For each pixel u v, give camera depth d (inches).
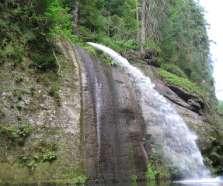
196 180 988.6
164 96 1227.9
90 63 968.9
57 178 768.9
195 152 1142.3
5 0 851.4
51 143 791.1
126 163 896.3
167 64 1637.6
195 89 1371.8
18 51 813.9
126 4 1834.4
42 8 921.5
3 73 775.7
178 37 1838.1
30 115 784.9
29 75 813.2
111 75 1011.3
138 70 1151.0
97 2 1630.2
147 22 1647.4
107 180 829.8
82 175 799.7
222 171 1219.2
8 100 765.3
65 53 922.1
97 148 853.2
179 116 1178.0
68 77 882.8
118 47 1429.6
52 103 824.3
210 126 1296.8
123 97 992.9
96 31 1517.0
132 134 952.9
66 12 1258.0
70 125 830.5
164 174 973.8
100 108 909.8
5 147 732.7
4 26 816.3
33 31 868.6
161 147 1029.2
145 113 1051.3
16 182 718.5
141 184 754.8
